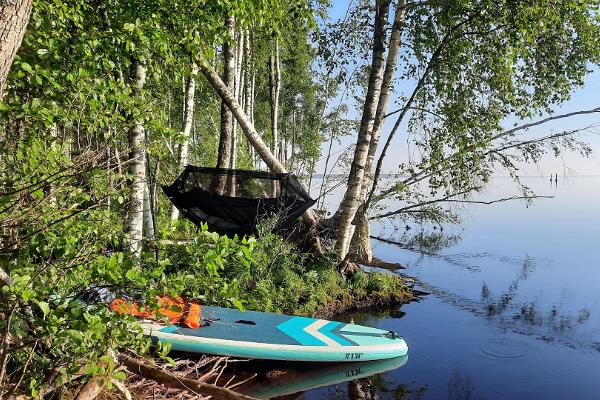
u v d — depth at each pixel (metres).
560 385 6.20
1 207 2.70
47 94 3.64
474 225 24.23
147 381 3.60
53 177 2.88
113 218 3.92
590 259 14.83
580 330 8.32
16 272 2.46
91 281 2.72
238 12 5.39
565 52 10.01
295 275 9.29
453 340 7.80
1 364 2.46
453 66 10.48
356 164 10.27
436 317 9.09
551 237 19.81
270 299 8.30
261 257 8.80
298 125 26.91
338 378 6.29
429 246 17.20
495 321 8.77
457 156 10.73
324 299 9.21
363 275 10.21
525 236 20.11
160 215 9.94
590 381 6.30
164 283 2.75
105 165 3.12
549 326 8.55
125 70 5.31
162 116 4.32
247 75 17.61
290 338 6.43
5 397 2.52
